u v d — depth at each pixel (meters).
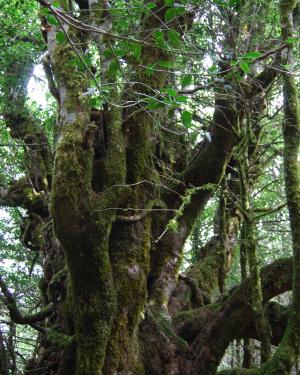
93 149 5.77
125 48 4.58
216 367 6.14
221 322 6.17
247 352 7.51
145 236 6.50
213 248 8.35
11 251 12.98
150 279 6.91
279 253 11.34
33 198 9.03
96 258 5.59
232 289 6.87
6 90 9.77
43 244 7.93
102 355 5.58
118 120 6.32
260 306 5.71
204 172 7.37
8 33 9.84
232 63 4.77
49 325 6.97
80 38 6.16
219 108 7.00
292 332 5.40
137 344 6.09
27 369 6.46
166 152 7.82
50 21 4.19
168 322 6.51
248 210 6.01
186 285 7.32
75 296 5.72
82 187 5.50
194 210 7.39
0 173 10.76
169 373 6.07
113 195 5.84
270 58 7.45
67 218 5.41
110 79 6.02
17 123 9.58
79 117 5.70
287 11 6.18
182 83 4.85
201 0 5.34
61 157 5.51
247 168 6.39
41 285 7.62
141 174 6.62
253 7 7.32
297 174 5.65
